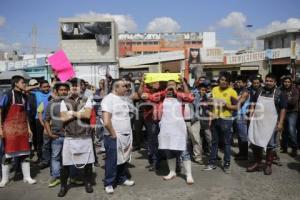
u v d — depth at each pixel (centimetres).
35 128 839
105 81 988
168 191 622
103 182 682
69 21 2627
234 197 588
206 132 829
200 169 762
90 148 615
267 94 710
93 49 2648
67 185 668
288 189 625
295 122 862
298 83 891
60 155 663
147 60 2886
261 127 701
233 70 2755
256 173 725
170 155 684
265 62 2720
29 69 2820
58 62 743
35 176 733
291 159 843
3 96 660
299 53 2881
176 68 2950
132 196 600
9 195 619
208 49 2756
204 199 580
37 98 834
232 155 884
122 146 622
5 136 656
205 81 852
